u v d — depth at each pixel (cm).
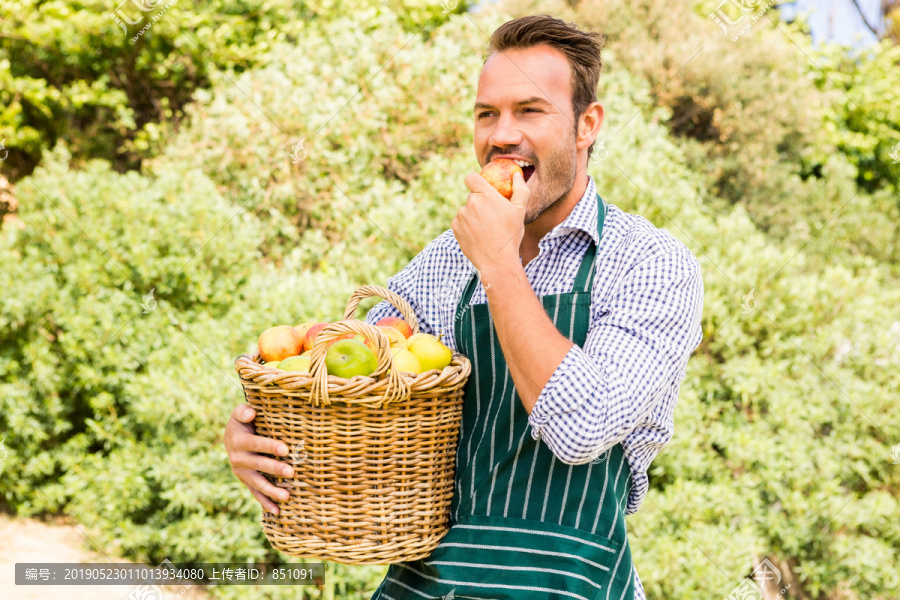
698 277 110
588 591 105
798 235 335
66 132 385
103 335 314
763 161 340
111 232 322
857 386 286
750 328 295
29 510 325
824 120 350
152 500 313
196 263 316
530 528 107
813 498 277
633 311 104
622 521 109
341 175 324
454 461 114
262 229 330
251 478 108
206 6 388
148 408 294
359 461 103
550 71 110
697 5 345
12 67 389
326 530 105
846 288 295
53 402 327
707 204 333
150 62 377
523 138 109
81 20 362
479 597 107
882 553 273
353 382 99
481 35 329
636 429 110
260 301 296
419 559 113
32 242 336
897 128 356
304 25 369
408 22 351
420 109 325
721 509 271
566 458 97
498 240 101
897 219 342
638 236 111
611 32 340
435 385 104
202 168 340
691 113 346
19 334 332
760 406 297
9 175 380
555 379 96
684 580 262
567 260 114
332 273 301
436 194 308
